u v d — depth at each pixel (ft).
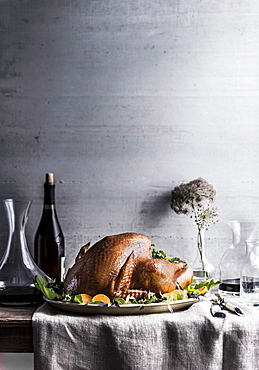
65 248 6.14
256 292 4.82
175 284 4.72
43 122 6.20
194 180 5.94
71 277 4.72
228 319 4.36
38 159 6.19
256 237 6.07
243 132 6.14
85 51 6.21
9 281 4.98
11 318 4.46
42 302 4.98
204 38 6.17
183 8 6.19
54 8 6.23
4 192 6.20
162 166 6.15
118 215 6.15
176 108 6.16
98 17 6.21
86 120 6.19
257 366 4.33
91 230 6.15
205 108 6.15
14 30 6.22
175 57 6.17
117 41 6.20
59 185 6.17
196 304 4.69
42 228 5.80
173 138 6.15
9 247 5.14
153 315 4.43
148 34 6.19
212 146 6.14
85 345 4.31
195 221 5.76
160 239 6.12
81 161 6.18
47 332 4.32
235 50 6.16
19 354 5.60
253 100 6.14
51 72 6.21
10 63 6.21
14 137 6.21
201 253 5.68
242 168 6.13
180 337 4.29
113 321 4.31
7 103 6.21
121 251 4.67
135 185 6.15
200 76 6.16
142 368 4.25
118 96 6.18
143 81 6.17
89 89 6.19
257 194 6.12
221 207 6.12
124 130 6.17
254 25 6.17
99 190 6.17
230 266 5.24
